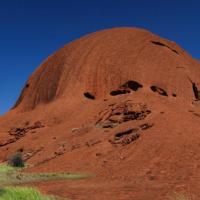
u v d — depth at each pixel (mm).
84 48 62531
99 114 44594
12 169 34000
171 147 30188
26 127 50875
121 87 54344
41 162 37031
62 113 51406
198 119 38156
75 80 58031
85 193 20078
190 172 24391
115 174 27516
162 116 37469
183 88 56844
